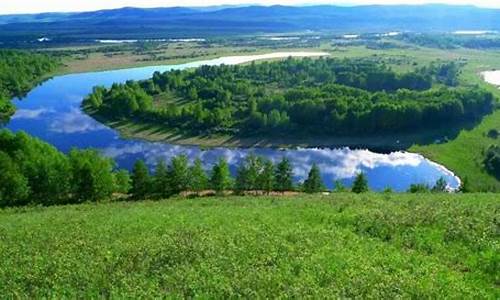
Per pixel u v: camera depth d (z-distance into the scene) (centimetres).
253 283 2094
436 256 2484
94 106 17300
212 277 2197
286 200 5112
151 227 3303
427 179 11819
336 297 1939
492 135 14738
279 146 14062
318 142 14362
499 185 11400
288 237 2809
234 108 16712
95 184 7412
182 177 8188
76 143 14138
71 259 2556
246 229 3020
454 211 3278
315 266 2278
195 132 14800
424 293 1988
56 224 3806
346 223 3234
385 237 2861
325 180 11825
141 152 13488
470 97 16362
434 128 15288
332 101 15662
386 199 4434
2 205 6831
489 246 2523
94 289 2172
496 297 1994
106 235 3122
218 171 8275
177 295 2025
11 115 16838
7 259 2684
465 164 12662
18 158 7856
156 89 19738
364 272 2188
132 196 8006
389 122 14812
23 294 2150
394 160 13100
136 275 2272
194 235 2861
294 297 1969
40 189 7262
